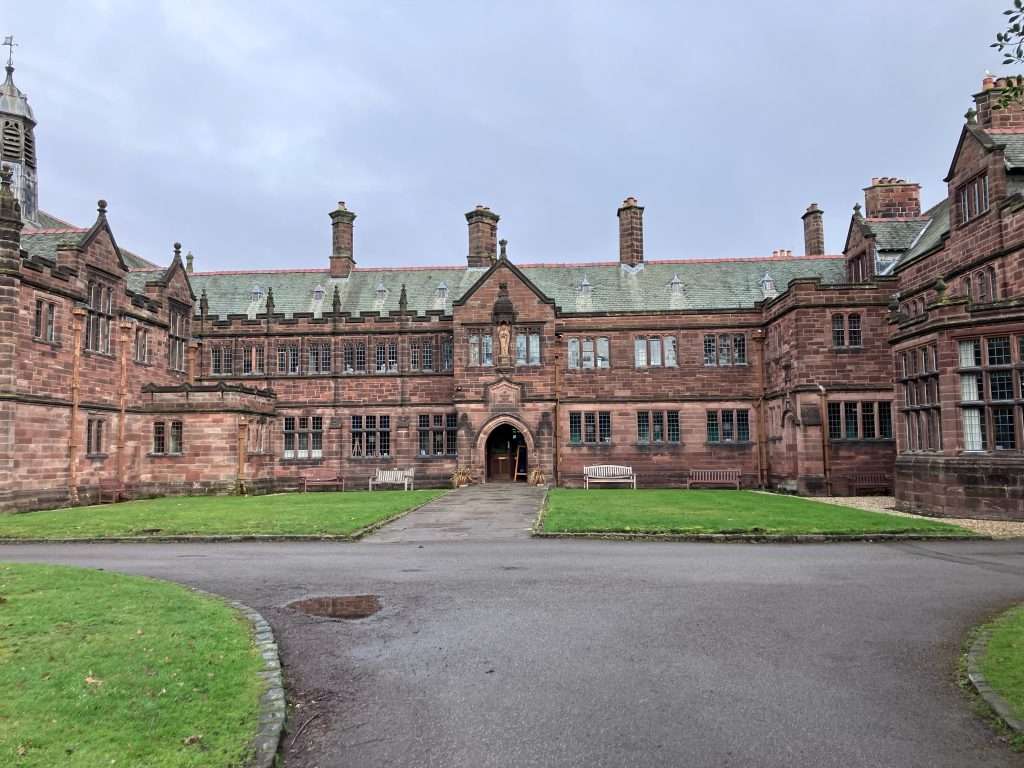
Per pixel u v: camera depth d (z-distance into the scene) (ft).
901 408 93.71
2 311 100.58
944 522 75.25
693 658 31.81
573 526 71.67
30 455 104.63
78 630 34.37
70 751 22.06
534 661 31.60
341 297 166.91
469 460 144.15
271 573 51.70
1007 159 99.19
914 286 120.67
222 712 25.21
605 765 22.13
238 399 134.21
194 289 172.65
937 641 34.19
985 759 22.49
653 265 164.45
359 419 156.46
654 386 150.51
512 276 147.64
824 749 23.15
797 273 158.10
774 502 99.96
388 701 27.45
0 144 135.64
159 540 69.46
